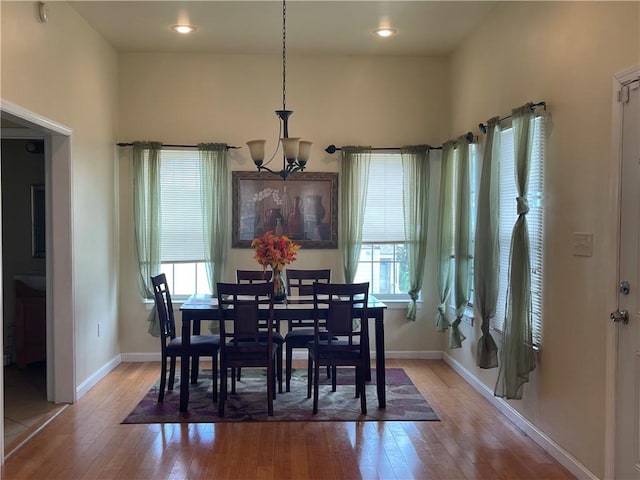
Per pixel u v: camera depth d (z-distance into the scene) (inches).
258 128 227.8
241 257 228.2
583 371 122.4
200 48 219.5
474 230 195.5
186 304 176.1
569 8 129.0
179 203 226.5
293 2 172.1
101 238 202.5
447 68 229.6
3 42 129.8
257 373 210.1
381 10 178.2
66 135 169.3
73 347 173.6
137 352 227.3
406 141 230.5
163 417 160.9
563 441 130.6
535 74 146.8
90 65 191.0
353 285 162.1
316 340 164.7
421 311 234.4
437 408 170.6
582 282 123.2
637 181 104.3
